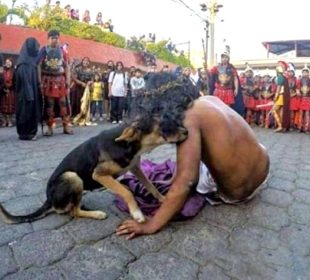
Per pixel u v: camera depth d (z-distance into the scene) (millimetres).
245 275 2076
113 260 2189
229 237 2525
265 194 3453
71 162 2721
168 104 2572
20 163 4508
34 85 6387
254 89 11719
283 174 4320
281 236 2570
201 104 2684
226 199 3059
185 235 2523
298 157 5621
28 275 2016
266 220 2828
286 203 3229
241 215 2902
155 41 24500
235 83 8578
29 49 6395
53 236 2467
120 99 10531
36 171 4125
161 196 2885
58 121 9734
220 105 2857
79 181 2678
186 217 2744
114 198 3197
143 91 2656
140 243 2400
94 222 2699
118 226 2633
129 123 2561
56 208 2729
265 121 11344
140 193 3037
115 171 2604
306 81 9945
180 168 2516
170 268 2121
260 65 19766
